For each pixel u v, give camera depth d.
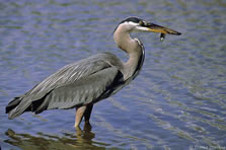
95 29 20.50
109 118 12.07
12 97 13.00
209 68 15.76
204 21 22.27
